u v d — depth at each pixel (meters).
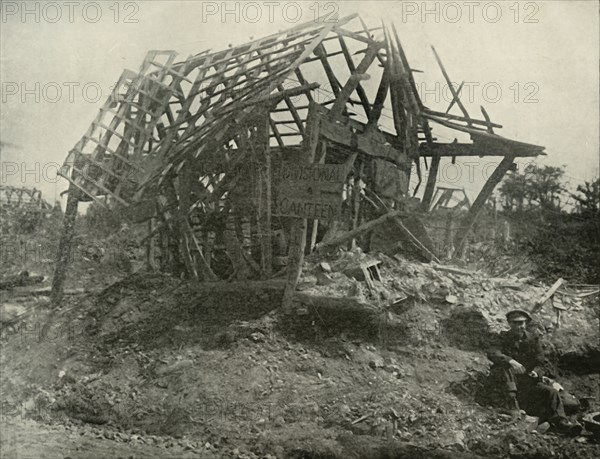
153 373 7.25
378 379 7.16
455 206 12.09
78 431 5.98
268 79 8.91
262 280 8.80
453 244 11.27
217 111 9.19
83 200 9.07
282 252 9.50
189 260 9.44
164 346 7.83
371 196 10.44
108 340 8.05
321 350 7.64
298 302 8.19
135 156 9.11
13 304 8.67
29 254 9.75
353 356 7.52
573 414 6.68
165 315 8.51
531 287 9.77
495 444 5.77
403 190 11.10
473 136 11.31
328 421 6.26
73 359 7.63
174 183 9.92
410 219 10.80
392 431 6.00
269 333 7.84
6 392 6.89
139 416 6.41
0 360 7.54
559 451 5.71
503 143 11.09
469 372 7.37
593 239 10.68
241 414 6.39
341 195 8.13
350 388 6.88
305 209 8.30
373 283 8.59
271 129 10.68
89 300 8.84
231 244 9.11
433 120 11.46
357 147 9.62
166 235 10.11
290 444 5.68
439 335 8.16
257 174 8.91
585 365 8.33
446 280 9.26
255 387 6.83
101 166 8.95
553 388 6.55
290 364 7.36
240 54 9.63
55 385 7.09
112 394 6.85
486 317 8.40
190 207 9.48
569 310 9.30
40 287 9.17
